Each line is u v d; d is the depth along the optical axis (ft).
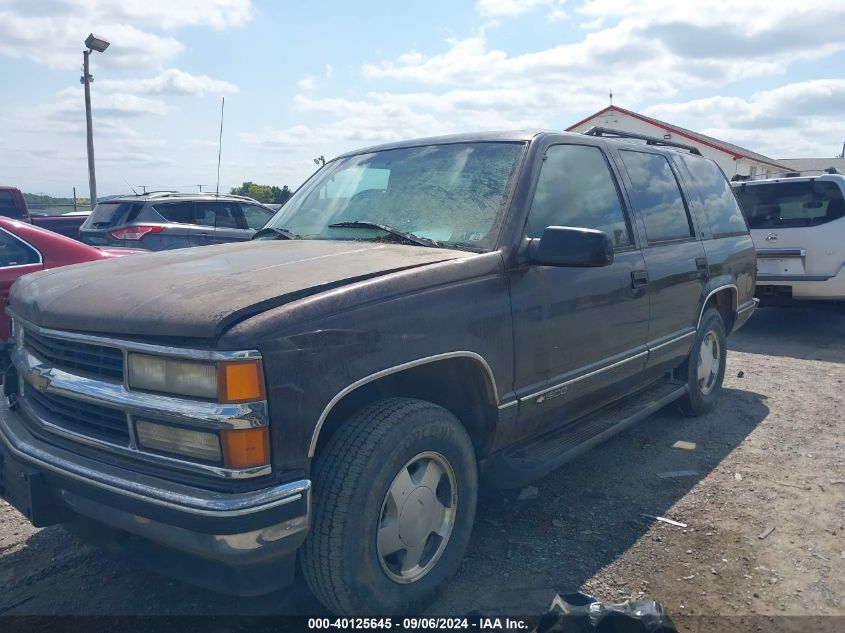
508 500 13.75
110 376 8.95
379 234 12.33
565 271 12.29
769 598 10.52
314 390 8.45
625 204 14.70
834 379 23.20
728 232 19.43
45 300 9.97
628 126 131.64
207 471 8.08
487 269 10.84
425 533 10.01
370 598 9.18
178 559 8.88
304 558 8.96
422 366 10.32
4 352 18.45
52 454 9.25
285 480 8.24
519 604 10.31
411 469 9.91
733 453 16.35
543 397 11.88
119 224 35.63
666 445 16.87
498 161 12.57
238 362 7.90
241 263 10.43
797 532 12.53
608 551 11.85
